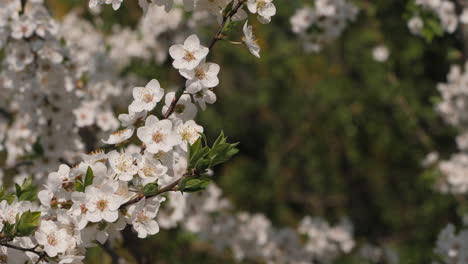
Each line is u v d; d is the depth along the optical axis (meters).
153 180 2.70
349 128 10.34
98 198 2.60
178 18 7.03
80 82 4.86
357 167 11.24
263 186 12.05
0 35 4.34
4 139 5.46
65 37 5.01
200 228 6.02
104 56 5.73
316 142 11.52
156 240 6.20
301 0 6.68
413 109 8.88
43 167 4.83
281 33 10.77
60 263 2.69
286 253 6.46
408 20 5.49
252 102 12.18
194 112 2.90
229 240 6.38
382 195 11.13
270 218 11.80
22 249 2.72
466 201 8.31
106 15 7.51
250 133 12.80
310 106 11.20
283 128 12.34
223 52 11.16
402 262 7.26
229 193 12.05
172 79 8.12
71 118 4.86
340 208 12.02
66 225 2.74
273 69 10.96
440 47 7.56
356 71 10.41
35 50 4.37
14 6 4.36
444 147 9.55
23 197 3.22
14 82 4.55
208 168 2.69
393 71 8.86
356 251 7.70
